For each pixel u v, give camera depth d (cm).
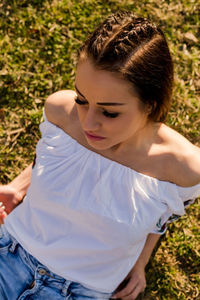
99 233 179
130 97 133
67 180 178
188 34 324
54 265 191
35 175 184
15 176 291
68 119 182
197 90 316
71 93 187
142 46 130
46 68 313
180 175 175
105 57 124
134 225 175
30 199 193
